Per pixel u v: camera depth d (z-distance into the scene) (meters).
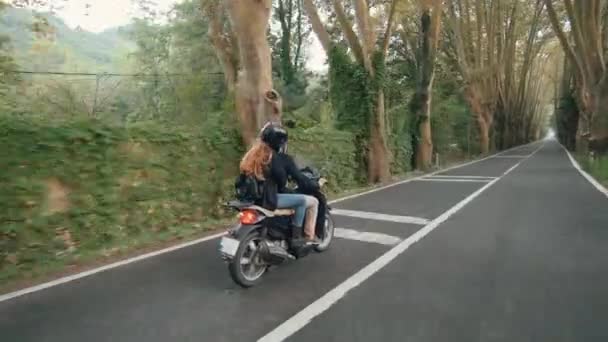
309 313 4.25
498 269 5.57
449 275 5.36
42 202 5.96
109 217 6.89
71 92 14.87
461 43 36.34
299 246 5.61
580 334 3.78
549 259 5.99
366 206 10.69
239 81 10.40
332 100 18.05
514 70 56.56
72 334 3.81
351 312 4.27
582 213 9.38
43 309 4.37
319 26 18.33
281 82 29.03
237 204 5.23
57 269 5.72
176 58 30.33
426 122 23.64
